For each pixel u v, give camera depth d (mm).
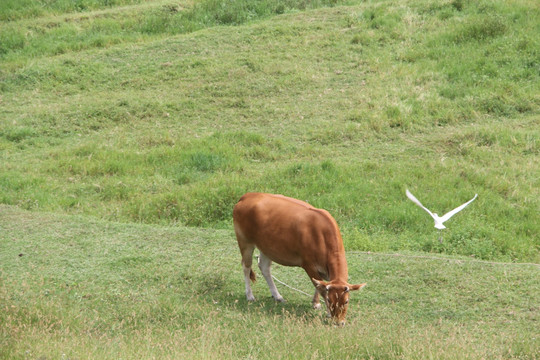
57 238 13625
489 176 17688
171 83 25906
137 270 12117
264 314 10336
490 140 20016
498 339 9281
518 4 28656
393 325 9727
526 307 10289
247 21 32594
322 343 8828
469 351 8484
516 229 15117
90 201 17438
